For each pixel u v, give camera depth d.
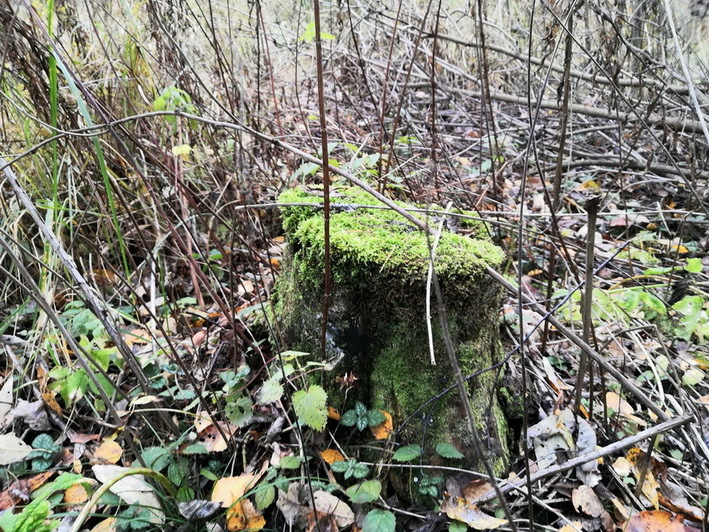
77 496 1.57
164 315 2.26
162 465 1.57
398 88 3.98
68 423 1.83
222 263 2.56
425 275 1.49
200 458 1.71
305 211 1.83
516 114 4.63
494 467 1.65
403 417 1.65
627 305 1.92
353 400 1.74
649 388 2.06
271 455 1.69
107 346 2.07
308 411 1.42
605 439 1.78
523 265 2.67
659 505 1.63
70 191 2.26
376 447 1.64
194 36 2.93
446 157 2.83
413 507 1.60
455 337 1.58
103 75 2.52
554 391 1.95
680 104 3.28
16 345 2.16
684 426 1.67
